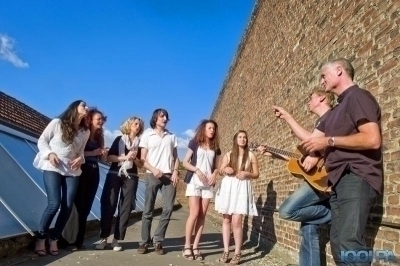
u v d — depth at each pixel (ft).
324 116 12.05
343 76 10.16
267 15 28.96
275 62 25.71
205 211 17.97
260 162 27.09
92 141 17.76
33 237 15.11
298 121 19.49
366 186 9.16
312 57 17.63
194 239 18.16
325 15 16.12
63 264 13.83
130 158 17.81
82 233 17.46
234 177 17.60
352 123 9.43
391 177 10.11
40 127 41.63
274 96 25.43
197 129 18.58
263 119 28.99
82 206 17.46
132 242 20.76
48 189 15.01
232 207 17.21
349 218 9.11
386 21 10.91
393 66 10.39
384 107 10.71
